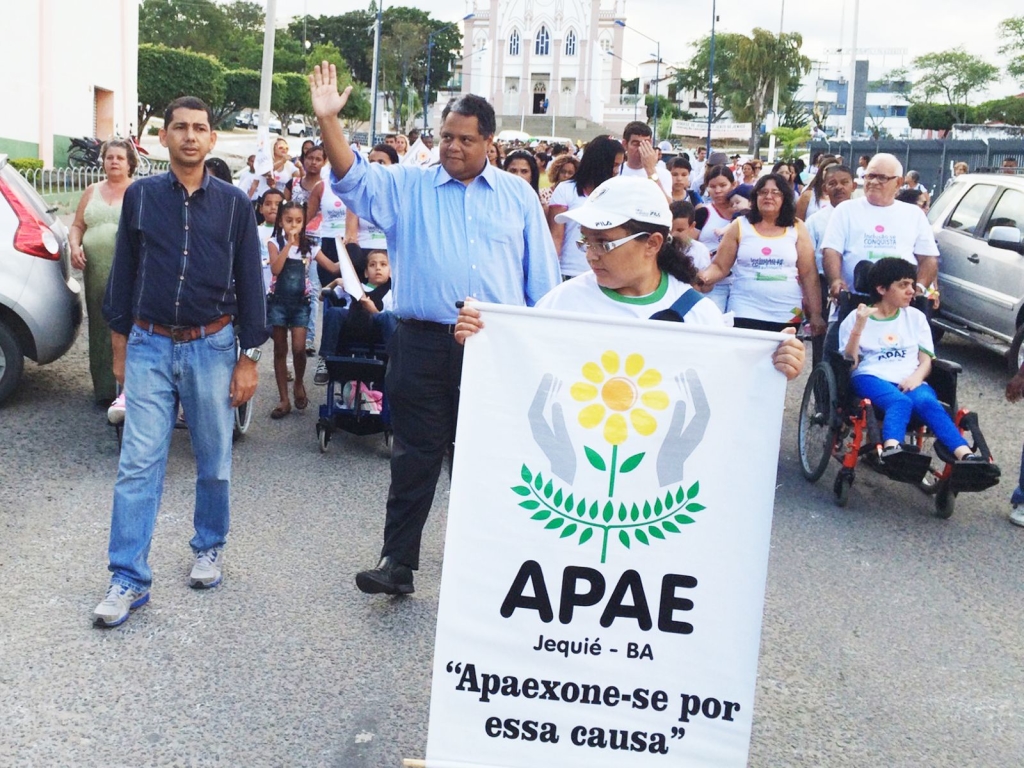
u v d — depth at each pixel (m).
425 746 3.76
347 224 8.80
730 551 3.05
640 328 3.01
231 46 87.88
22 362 7.79
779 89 75.31
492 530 3.03
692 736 3.04
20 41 24.03
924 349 6.79
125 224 4.61
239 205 4.69
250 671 4.23
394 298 4.65
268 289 8.17
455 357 4.56
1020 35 57.75
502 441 3.03
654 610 3.04
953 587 5.59
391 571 4.77
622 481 3.02
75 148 26.09
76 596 4.83
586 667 3.03
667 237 3.37
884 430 6.53
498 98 105.31
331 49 66.38
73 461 6.70
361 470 6.96
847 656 4.71
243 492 6.39
